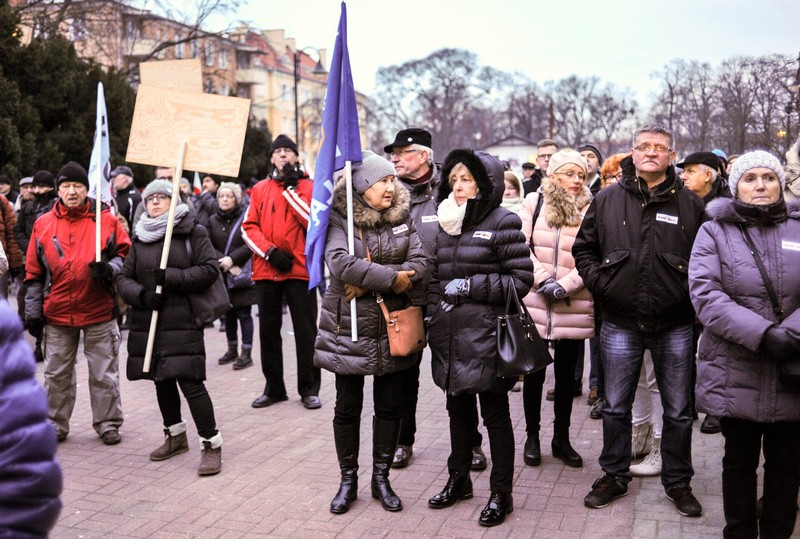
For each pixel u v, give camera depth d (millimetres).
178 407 5391
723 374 3580
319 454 5383
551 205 5129
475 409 4883
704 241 3691
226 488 4773
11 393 1772
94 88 21719
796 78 13781
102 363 5711
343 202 4422
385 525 4191
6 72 19656
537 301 5086
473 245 4230
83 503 4555
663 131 4164
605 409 4445
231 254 8219
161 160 5402
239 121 5453
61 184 5605
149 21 32969
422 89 67562
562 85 72125
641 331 4270
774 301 3492
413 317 4328
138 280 5152
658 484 4695
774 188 3584
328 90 4445
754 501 3699
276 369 6730
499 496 4215
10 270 8648
